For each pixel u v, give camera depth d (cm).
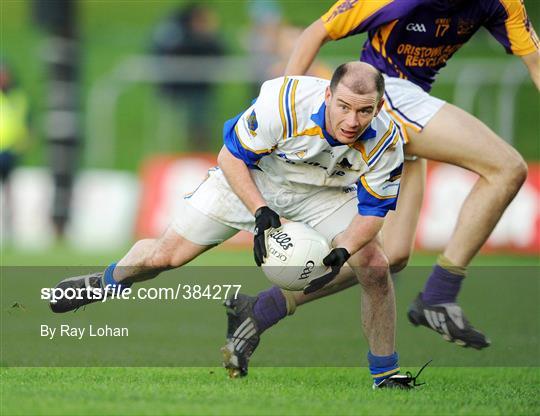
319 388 1828
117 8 8550
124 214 4881
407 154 2155
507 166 2092
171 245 1969
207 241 1959
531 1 7050
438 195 4469
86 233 4931
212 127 5225
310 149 1744
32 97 7019
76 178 5006
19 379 1848
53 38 5250
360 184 1767
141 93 6197
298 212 1909
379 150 1723
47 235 4953
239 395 1695
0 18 8306
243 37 6366
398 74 2139
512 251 4466
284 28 4750
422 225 4466
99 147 5256
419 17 2077
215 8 8131
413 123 2106
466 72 5088
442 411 1588
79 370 1978
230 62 5128
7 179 4847
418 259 4216
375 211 1759
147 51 5844
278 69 4756
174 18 5216
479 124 2111
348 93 1605
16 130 4838
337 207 1892
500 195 2109
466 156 2102
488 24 2152
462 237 2167
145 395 1666
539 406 1664
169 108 5203
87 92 5641
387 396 1739
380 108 1648
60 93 5200
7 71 4912
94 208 4950
